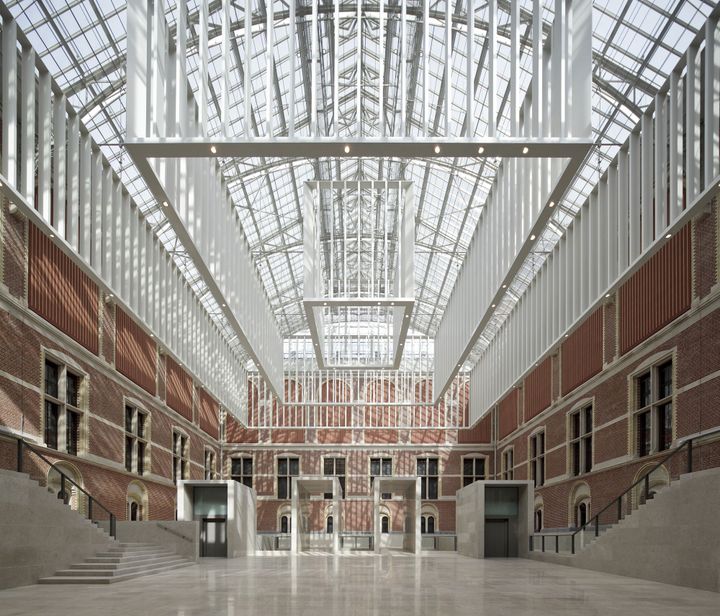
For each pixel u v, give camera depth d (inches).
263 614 477.7
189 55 1056.8
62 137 790.5
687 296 900.0
